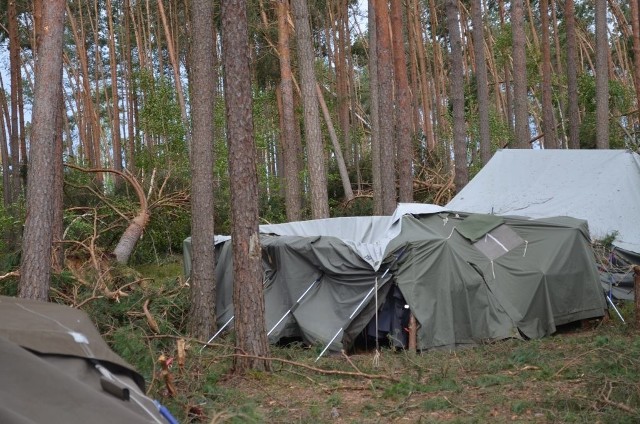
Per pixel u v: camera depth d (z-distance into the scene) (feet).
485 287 39.14
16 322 15.57
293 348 37.88
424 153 90.94
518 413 24.50
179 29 129.90
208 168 39.22
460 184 65.00
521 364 32.53
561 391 26.40
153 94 78.33
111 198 64.18
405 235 39.93
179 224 64.03
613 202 47.96
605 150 51.60
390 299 39.19
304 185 90.38
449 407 26.11
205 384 29.32
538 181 52.16
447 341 37.58
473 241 40.68
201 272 38.68
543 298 39.81
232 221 32.60
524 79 70.54
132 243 55.47
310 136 57.62
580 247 41.22
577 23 143.02
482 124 72.64
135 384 15.76
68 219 55.83
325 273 40.14
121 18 134.62
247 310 32.35
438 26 140.15
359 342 40.70
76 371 14.39
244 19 31.91
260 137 84.23
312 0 104.17
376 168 70.28
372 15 72.95
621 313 41.86
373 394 28.94
